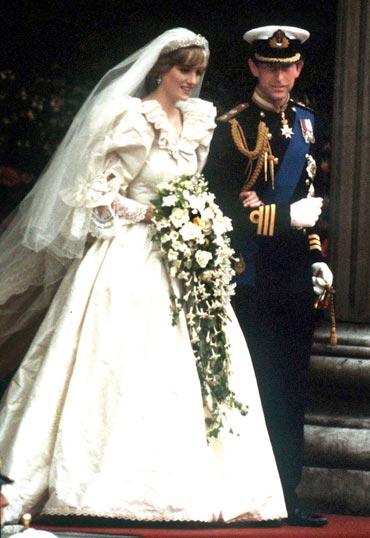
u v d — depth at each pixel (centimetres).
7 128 3534
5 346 2362
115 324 2130
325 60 3238
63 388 2125
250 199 2248
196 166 2242
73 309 2150
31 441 2098
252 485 2152
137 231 2184
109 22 3562
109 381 2106
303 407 2281
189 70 2194
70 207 2162
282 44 2258
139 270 2162
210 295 2164
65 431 2086
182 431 2109
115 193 2170
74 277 2175
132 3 3544
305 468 2483
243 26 3428
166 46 2181
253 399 2203
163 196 2159
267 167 2266
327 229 2664
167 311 2158
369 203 2583
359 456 2477
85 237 2164
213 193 2270
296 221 2231
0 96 3541
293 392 2272
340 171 2588
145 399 2105
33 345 2186
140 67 2181
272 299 2259
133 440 2083
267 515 2153
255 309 2256
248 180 2266
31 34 3562
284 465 2267
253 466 2166
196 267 2164
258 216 2233
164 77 2198
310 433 2495
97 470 2073
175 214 2145
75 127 2212
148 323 2145
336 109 2594
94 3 3547
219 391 2148
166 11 3516
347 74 2583
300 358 2273
